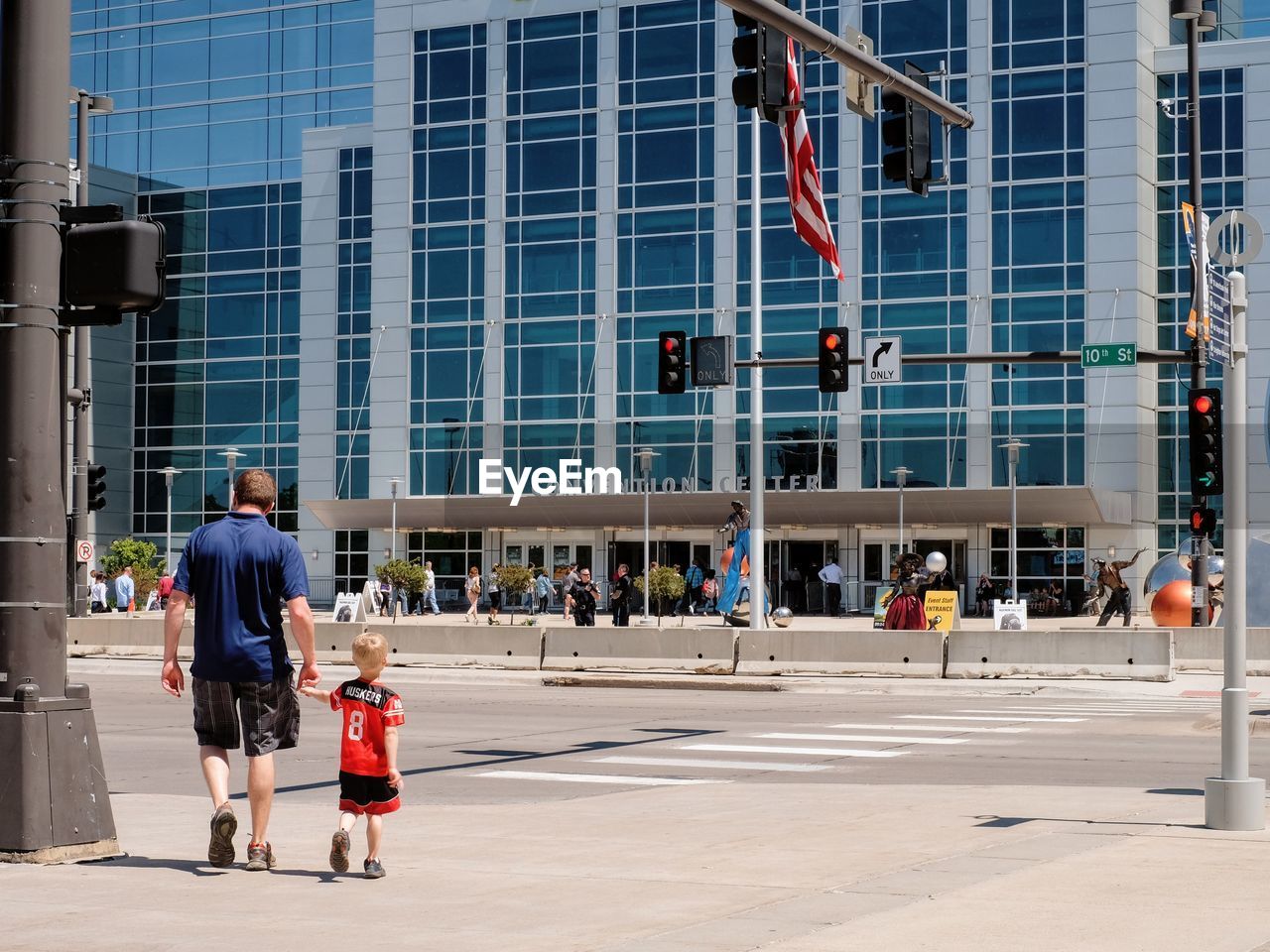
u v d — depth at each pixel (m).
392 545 62.47
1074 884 8.38
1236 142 55.69
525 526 61.16
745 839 10.34
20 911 7.62
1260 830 10.40
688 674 28.70
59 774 9.00
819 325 57.19
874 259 56.78
